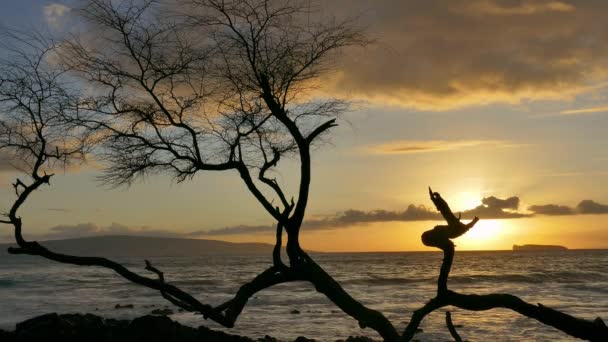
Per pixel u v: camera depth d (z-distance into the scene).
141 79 10.01
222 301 34.88
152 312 27.06
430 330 21.97
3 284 47.72
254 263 123.44
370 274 63.09
